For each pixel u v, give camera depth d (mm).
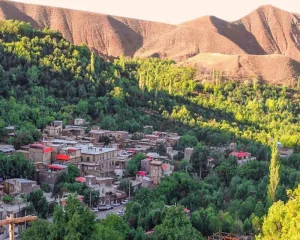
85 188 134250
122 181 143875
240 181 133750
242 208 112562
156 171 152625
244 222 105000
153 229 97312
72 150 159125
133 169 159250
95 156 161500
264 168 142125
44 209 116438
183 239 87875
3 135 169375
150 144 195500
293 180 129125
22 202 116188
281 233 80500
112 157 170000
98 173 154875
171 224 92750
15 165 139000
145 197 124812
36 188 131625
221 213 106062
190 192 129750
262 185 126188
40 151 152750
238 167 147750
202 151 174750
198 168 166500
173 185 131125
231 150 192875
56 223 79750
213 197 122375
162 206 109938
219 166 153375
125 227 94562
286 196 115125
